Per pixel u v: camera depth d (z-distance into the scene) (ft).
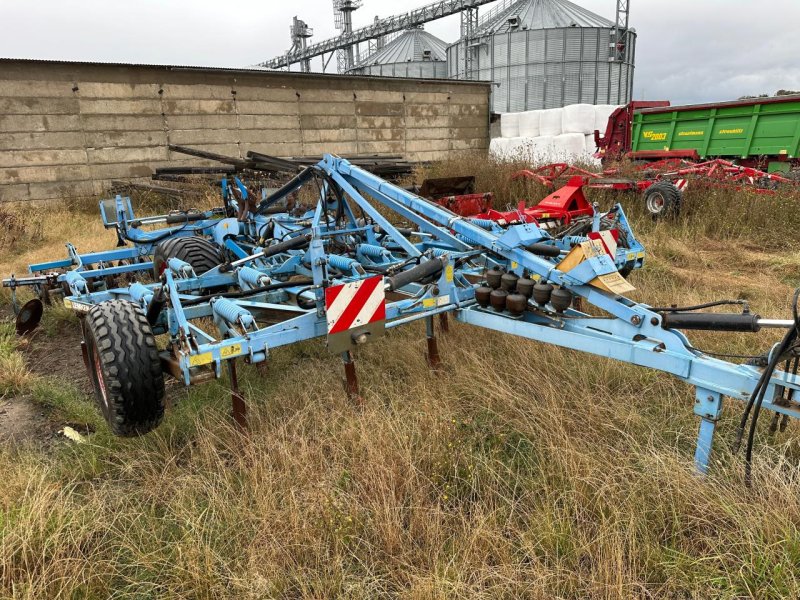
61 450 11.45
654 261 24.35
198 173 43.73
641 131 49.60
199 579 7.75
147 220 22.47
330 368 14.70
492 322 12.51
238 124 56.18
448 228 14.61
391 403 12.01
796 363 8.41
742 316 8.70
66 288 17.87
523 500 9.50
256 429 11.81
